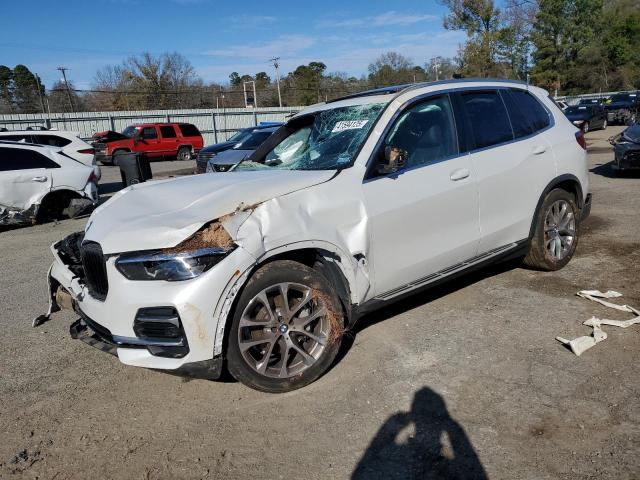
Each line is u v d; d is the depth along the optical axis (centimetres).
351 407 322
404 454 278
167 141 2645
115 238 321
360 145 388
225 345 319
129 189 426
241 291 317
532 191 484
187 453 290
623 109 3128
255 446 292
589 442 276
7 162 998
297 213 338
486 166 443
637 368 344
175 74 6162
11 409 347
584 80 5794
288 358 341
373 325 436
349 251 356
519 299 472
